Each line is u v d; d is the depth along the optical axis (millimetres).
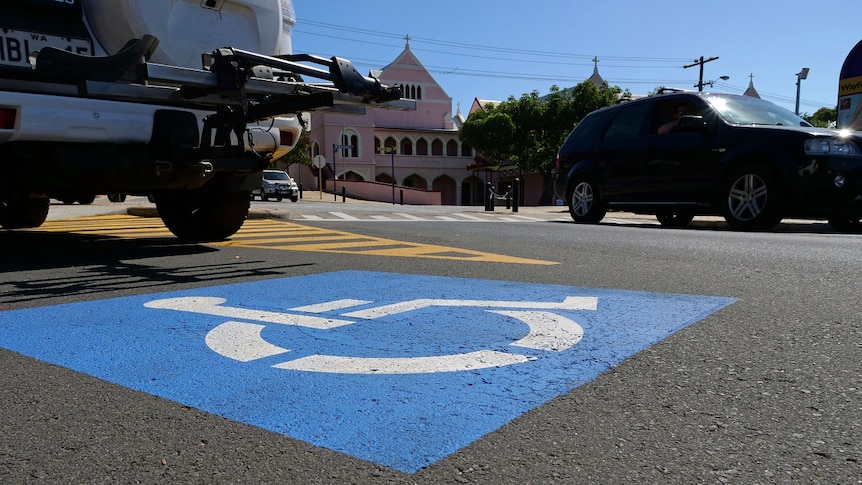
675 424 1509
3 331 2438
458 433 1473
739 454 1354
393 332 2363
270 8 5227
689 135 8062
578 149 9773
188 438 1465
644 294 3098
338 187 42250
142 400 1700
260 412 1607
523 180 46750
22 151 4059
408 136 48406
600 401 1654
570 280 3566
